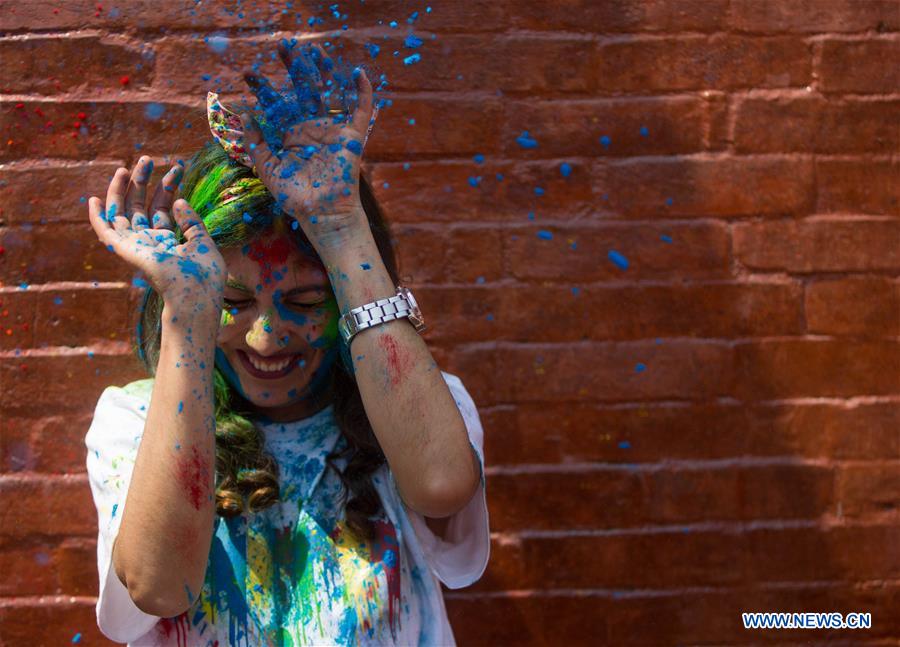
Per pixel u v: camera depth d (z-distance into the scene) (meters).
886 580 1.82
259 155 1.13
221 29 1.72
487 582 1.79
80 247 1.72
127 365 1.72
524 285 1.77
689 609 1.81
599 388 1.78
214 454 1.06
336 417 1.22
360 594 1.13
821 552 1.81
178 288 1.06
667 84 1.78
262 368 1.18
